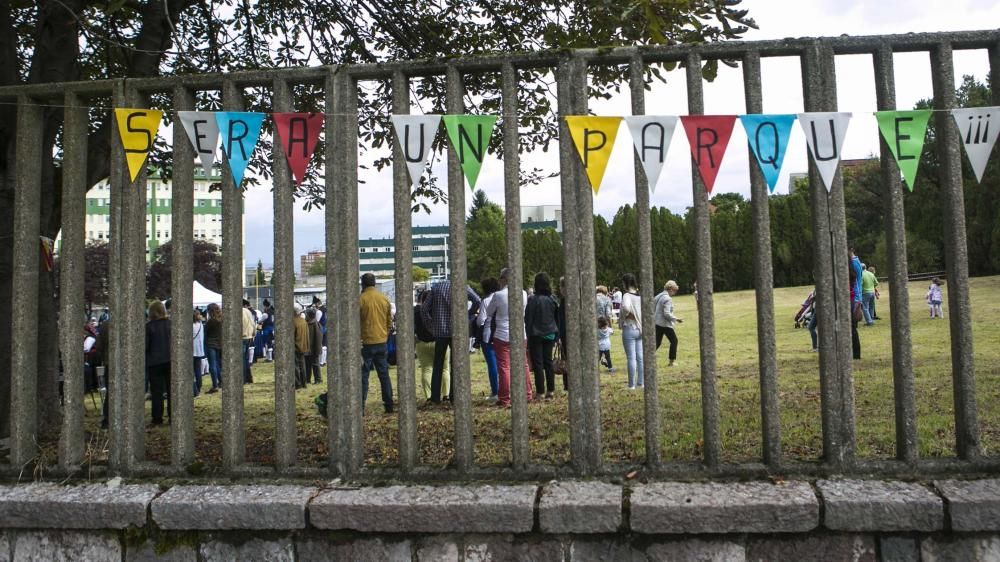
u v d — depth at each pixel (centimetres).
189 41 686
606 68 556
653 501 281
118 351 337
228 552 300
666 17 415
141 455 346
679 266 4084
